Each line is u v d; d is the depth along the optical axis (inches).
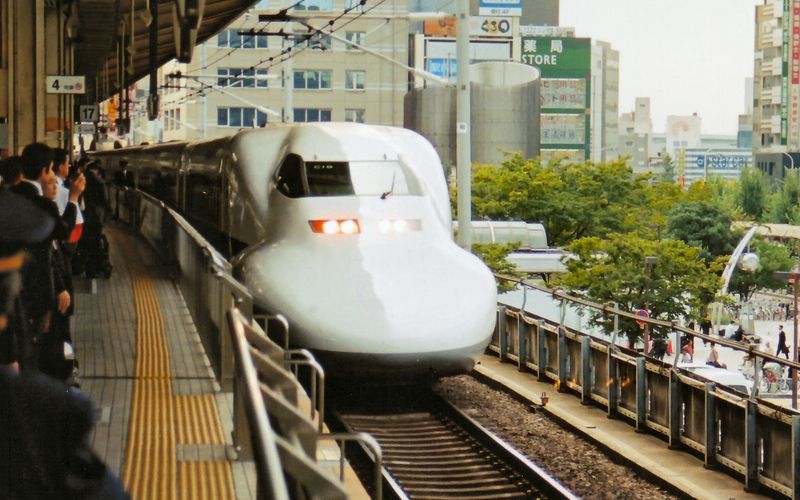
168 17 2007.9
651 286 1763.0
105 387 575.5
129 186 1863.9
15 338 204.1
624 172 2448.3
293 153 865.5
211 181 1073.5
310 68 4960.6
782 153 7785.4
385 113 4992.6
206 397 556.7
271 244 823.1
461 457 703.1
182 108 5029.5
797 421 609.0
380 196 830.5
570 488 661.3
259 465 173.0
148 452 443.5
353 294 746.2
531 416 850.8
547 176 2346.2
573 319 1470.2
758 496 646.5
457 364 738.2
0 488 119.6
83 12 1624.0
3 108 1282.0
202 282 711.1
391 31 4992.6
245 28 4896.7
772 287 3516.2
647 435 802.2
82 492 121.8
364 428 761.6
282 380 366.0
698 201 3287.4
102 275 1059.3
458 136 1222.3
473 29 5477.4
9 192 172.2
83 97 3540.8
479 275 791.1
